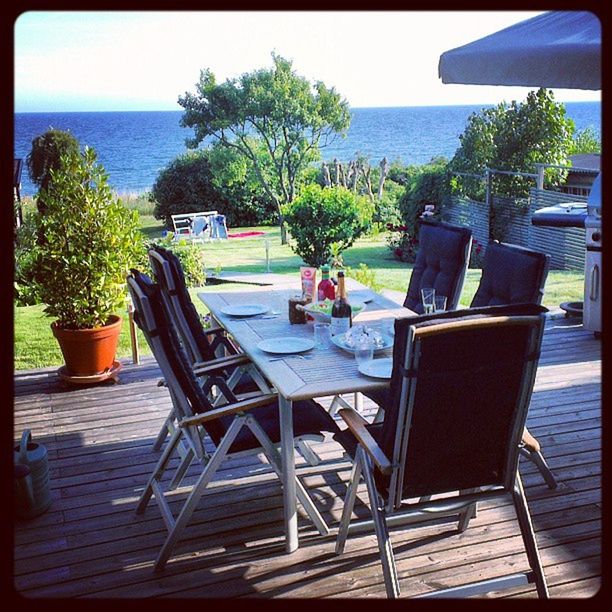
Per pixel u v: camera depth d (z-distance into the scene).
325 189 9.44
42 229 4.97
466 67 3.53
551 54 3.02
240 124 14.46
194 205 15.47
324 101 14.45
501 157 10.16
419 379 2.41
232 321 3.88
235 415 3.09
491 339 2.43
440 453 2.59
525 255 3.46
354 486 2.98
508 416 2.62
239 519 3.40
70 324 5.06
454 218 10.41
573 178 10.23
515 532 3.24
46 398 4.94
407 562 3.03
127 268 5.08
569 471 3.77
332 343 3.45
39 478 3.44
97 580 2.96
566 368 5.30
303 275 3.87
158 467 3.36
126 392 5.03
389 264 10.27
